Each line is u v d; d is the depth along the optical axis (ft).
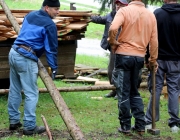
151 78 30.96
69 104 38.75
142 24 28.43
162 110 38.42
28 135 29.09
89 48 90.53
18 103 30.07
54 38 28.43
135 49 28.50
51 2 28.78
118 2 37.96
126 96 29.09
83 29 41.11
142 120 29.94
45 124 26.89
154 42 28.91
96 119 34.17
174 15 30.71
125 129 29.66
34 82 28.91
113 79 29.50
